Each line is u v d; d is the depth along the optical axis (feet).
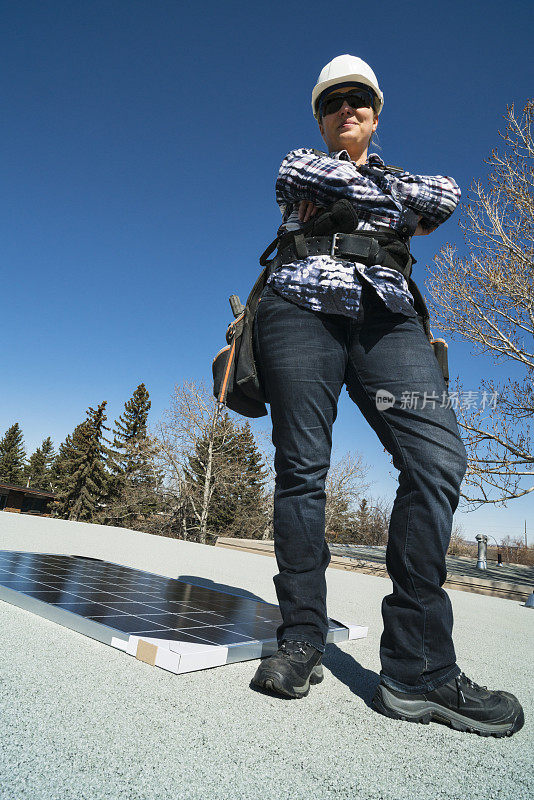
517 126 31.76
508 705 3.52
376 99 5.36
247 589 8.73
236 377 4.49
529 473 26.99
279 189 4.63
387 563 3.92
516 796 2.46
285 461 4.12
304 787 2.26
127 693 3.10
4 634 4.00
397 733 3.20
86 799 1.90
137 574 7.47
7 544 10.40
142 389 137.90
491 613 11.54
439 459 3.77
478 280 31.19
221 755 2.47
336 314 4.01
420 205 4.50
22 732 2.39
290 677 3.50
